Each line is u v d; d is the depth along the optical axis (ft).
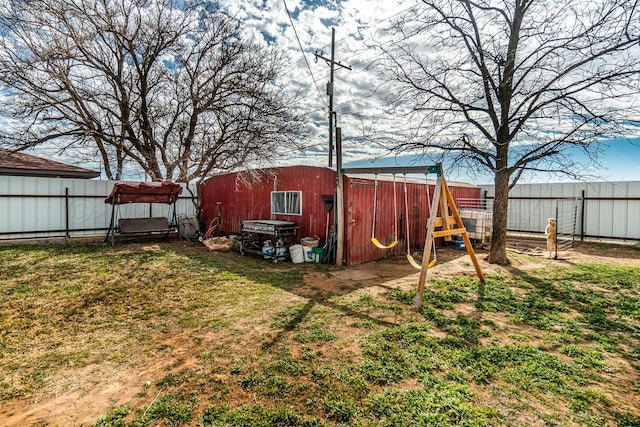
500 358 10.68
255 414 7.91
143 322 13.83
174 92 41.88
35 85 33.73
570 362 10.54
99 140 41.29
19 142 35.68
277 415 7.86
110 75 38.75
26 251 27.71
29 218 32.12
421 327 13.16
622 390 9.02
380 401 8.38
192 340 12.10
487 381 9.39
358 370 9.89
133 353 11.12
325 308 15.44
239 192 36.22
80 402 8.48
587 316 14.42
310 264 25.62
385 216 29.09
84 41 34.78
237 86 40.24
